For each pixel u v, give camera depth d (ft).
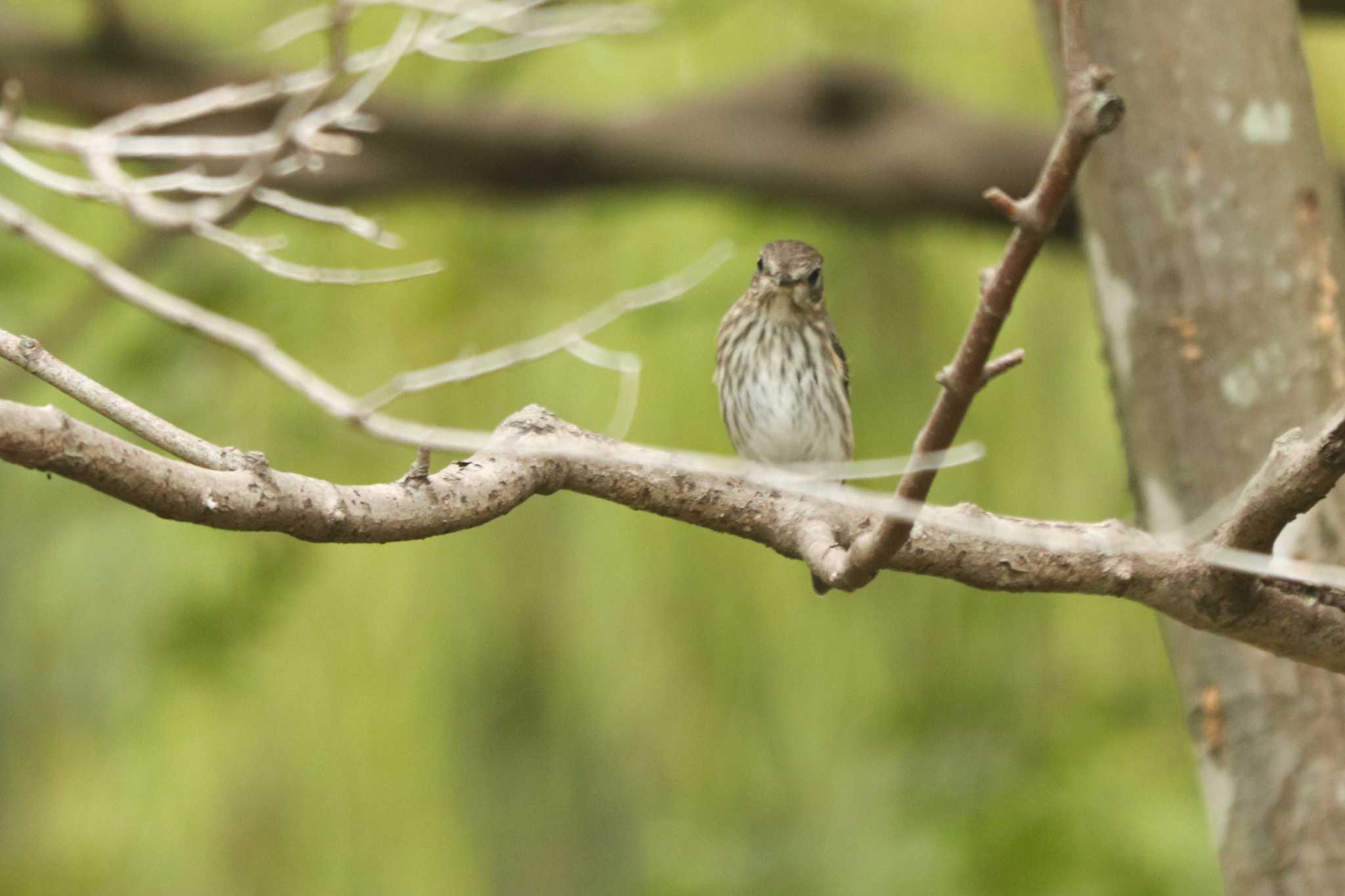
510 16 28.76
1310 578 15.56
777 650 38.14
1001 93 40.37
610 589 37.27
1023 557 16.07
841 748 38.37
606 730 37.76
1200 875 34.50
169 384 36.11
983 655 39.01
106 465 12.41
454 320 37.45
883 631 38.78
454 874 36.40
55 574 37.88
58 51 37.01
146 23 38.17
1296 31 21.85
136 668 37.42
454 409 36.86
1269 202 21.39
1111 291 22.17
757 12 40.29
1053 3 22.68
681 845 36.78
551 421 16.30
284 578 36.83
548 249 39.40
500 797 37.32
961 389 13.12
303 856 36.37
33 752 38.78
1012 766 37.27
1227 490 21.24
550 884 37.14
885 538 14.42
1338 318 21.22
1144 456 21.94
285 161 26.76
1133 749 37.93
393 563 37.32
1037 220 12.25
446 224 39.40
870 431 38.81
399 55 27.30
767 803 37.88
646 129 38.42
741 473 15.12
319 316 37.55
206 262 37.11
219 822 36.68
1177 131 21.65
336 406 20.95
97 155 25.93
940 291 39.60
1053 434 37.35
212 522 13.14
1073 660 39.37
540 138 38.14
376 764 36.47
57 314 36.50
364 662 36.86
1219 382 21.36
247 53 38.47
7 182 36.76
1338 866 20.63
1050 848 34.91
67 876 37.55
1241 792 21.24
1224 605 16.33
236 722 37.01
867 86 38.47
